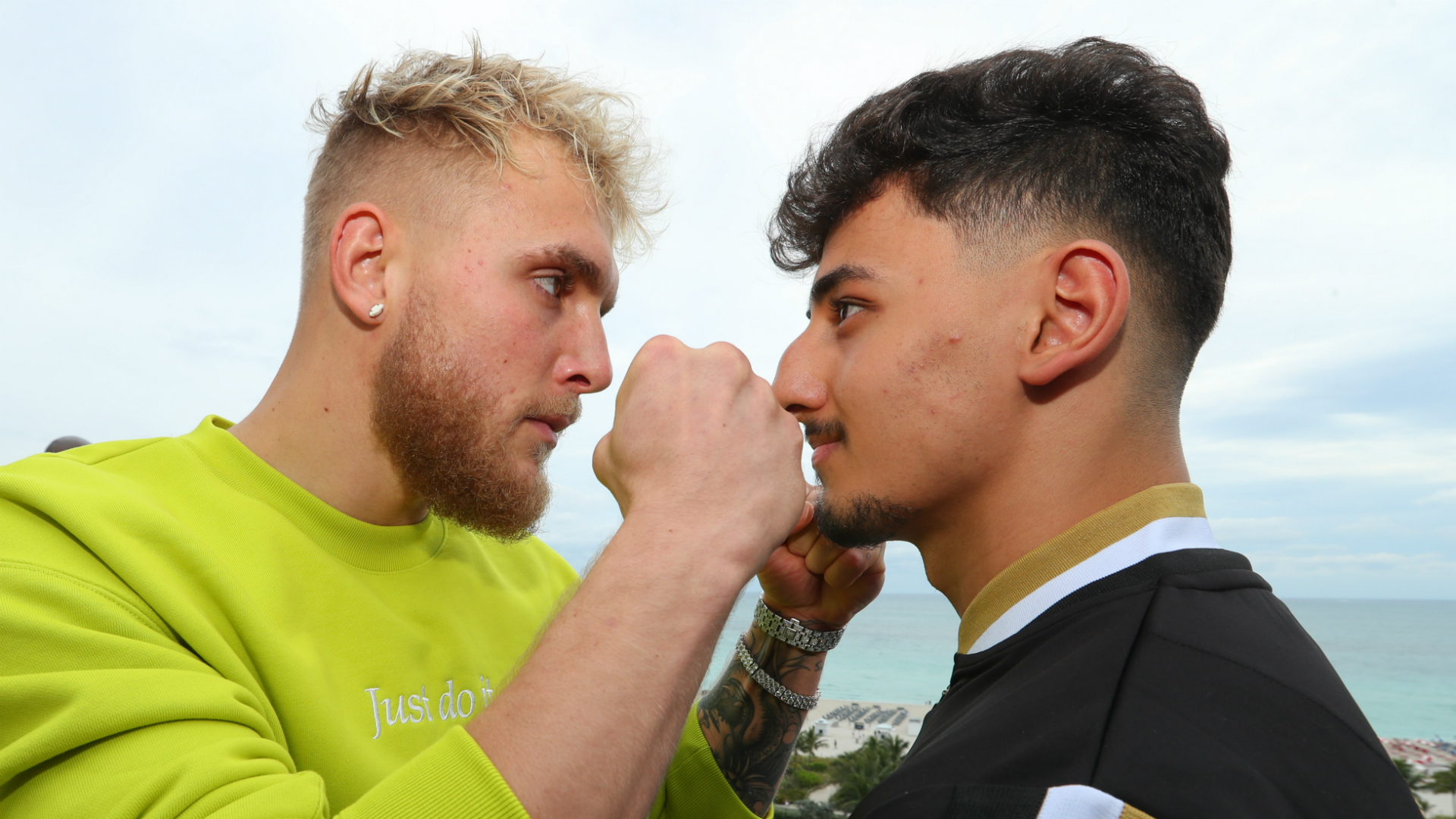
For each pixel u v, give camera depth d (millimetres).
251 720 875
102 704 776
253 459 1204
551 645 778
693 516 838
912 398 1000
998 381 970
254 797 719
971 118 1025
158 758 766
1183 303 992
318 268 1285
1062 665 785
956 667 993
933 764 747
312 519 1211
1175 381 995
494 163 1245
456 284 1224
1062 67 1032
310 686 1061
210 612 1018
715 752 1573
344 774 1050
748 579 851
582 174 1319
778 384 1132
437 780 702
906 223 1033
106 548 934
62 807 748
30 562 887
